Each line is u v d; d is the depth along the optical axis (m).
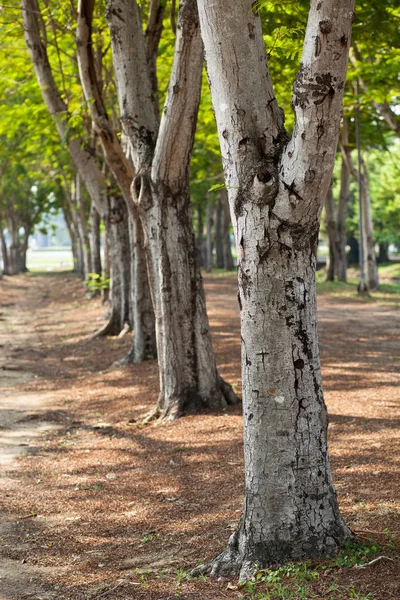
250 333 4.88
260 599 4.46
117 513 6.98
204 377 10.74
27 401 13.09
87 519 6.88
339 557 4.86
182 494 7.33
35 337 22.52
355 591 4.39
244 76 4.73
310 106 4.34
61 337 21.67
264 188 4.62
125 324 19.86
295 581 4.61
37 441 10.20
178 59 9.24
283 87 14.97
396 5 13.45
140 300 15.43
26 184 52.41
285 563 4.88
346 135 27.50
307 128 4.39
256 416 4.93
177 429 9.95
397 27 14.83
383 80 18.88
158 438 9.66
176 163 10.16
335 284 34.38
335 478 7.07
